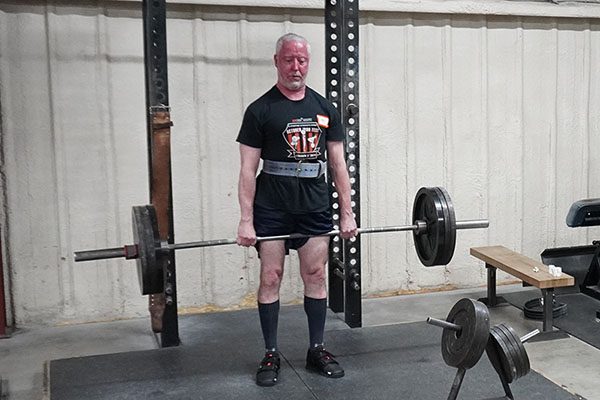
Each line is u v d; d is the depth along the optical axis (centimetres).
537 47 475
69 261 405
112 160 406
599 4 481
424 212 341
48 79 390
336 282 421
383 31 441
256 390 311
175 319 369
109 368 339
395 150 453
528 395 299
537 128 483
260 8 417
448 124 462
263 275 324
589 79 492
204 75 413
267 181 314
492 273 427
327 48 382
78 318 412
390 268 463
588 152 499
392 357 346
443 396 300
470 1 447
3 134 386
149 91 345
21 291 400
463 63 460
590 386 313
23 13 382
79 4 390
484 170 474
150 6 339
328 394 305
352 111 379
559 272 382
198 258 427
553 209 495
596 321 395
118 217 411
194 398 304
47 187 397
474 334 243
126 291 419
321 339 335
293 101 309
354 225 329
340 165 322
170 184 353
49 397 307
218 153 422
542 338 373
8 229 393
